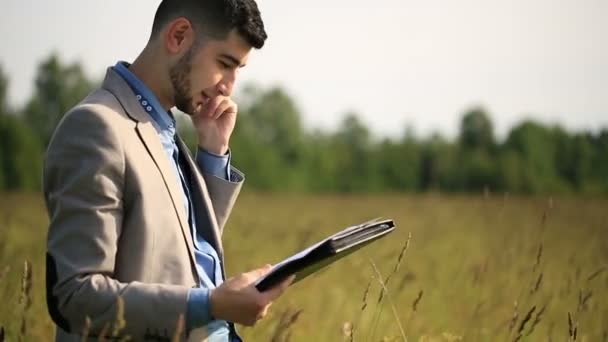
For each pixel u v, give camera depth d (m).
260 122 81.25
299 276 3.01
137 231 2.90
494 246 9.86
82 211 2.81
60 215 2.83
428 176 72.94
